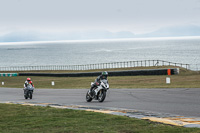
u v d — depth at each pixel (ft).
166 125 30.22
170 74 154.71
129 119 34.81
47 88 131.75
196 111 42.29
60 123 33.96
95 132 28.32
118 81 143.64
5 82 215.72
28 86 80.69
